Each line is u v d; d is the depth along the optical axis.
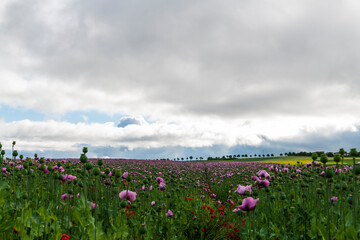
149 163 28.97
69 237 2.74
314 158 3.80
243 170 21.31
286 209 5.09
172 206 6.20
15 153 4.79
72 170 7.37
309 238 4.02
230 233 5.70
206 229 5.67
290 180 7.22
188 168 22.69
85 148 3.05
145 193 5.66
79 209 2.77
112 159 34.88
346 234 2.63
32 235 2.62
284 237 3.96
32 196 4.07
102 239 2.69
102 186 4.77
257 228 4.31
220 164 31.70
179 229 5.22
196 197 7.93
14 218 2.89
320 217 3.94
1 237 2.62
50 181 4.42
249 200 3.39
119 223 3.15
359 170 2.80
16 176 5.53
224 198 12.14
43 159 4.45
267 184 4.83
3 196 3.04
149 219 4.36
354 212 2.79
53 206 3.44
